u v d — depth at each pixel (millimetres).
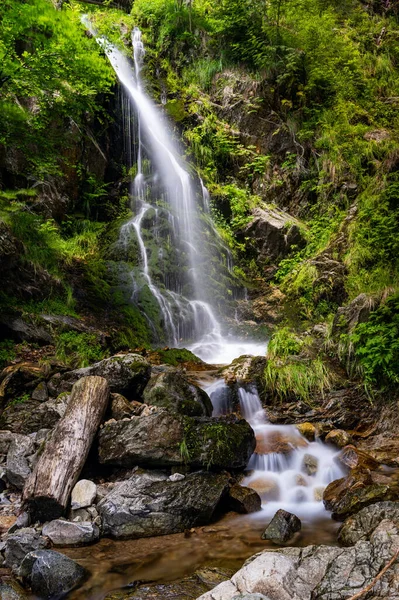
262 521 4215
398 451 5355
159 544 3799
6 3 7152
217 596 2854
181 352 8023
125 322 8633
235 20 14859
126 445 4609
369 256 9930
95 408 4879
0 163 9203
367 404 6410
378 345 6531
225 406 6406
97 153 11828
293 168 13164
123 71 14438
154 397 5449
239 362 7188
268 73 14211
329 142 12789
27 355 6555
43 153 8617
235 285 11398
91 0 16062
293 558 3154
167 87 15156
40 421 5305
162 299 9758
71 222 10695
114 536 3895
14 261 7379
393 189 10633
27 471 4512
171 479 4418
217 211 12867
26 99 10062
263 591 2844
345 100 14086
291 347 7594
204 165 13656
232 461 4742
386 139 12578
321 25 15945
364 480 4480
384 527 3332
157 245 10852
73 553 3641
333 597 2785
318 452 5543
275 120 13766
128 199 11883
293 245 11906
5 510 4145
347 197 11852
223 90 14586
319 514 4355
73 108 8688
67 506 4090
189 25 15852
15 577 3303
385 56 16297
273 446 5527
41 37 7539
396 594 2701
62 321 7449
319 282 10281
